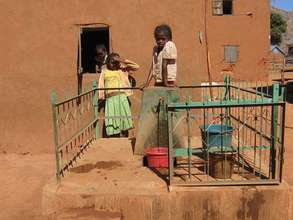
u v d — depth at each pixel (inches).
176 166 216.1
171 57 240.2
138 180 196.9
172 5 315.9
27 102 334.6
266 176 197.2
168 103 199.2
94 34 420.2
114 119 298.0
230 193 182.9
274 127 189.6
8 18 327.6
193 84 318.0
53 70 328.2
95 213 182.7
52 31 325.7
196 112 302.7
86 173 209.9
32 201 261.1
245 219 184.5
